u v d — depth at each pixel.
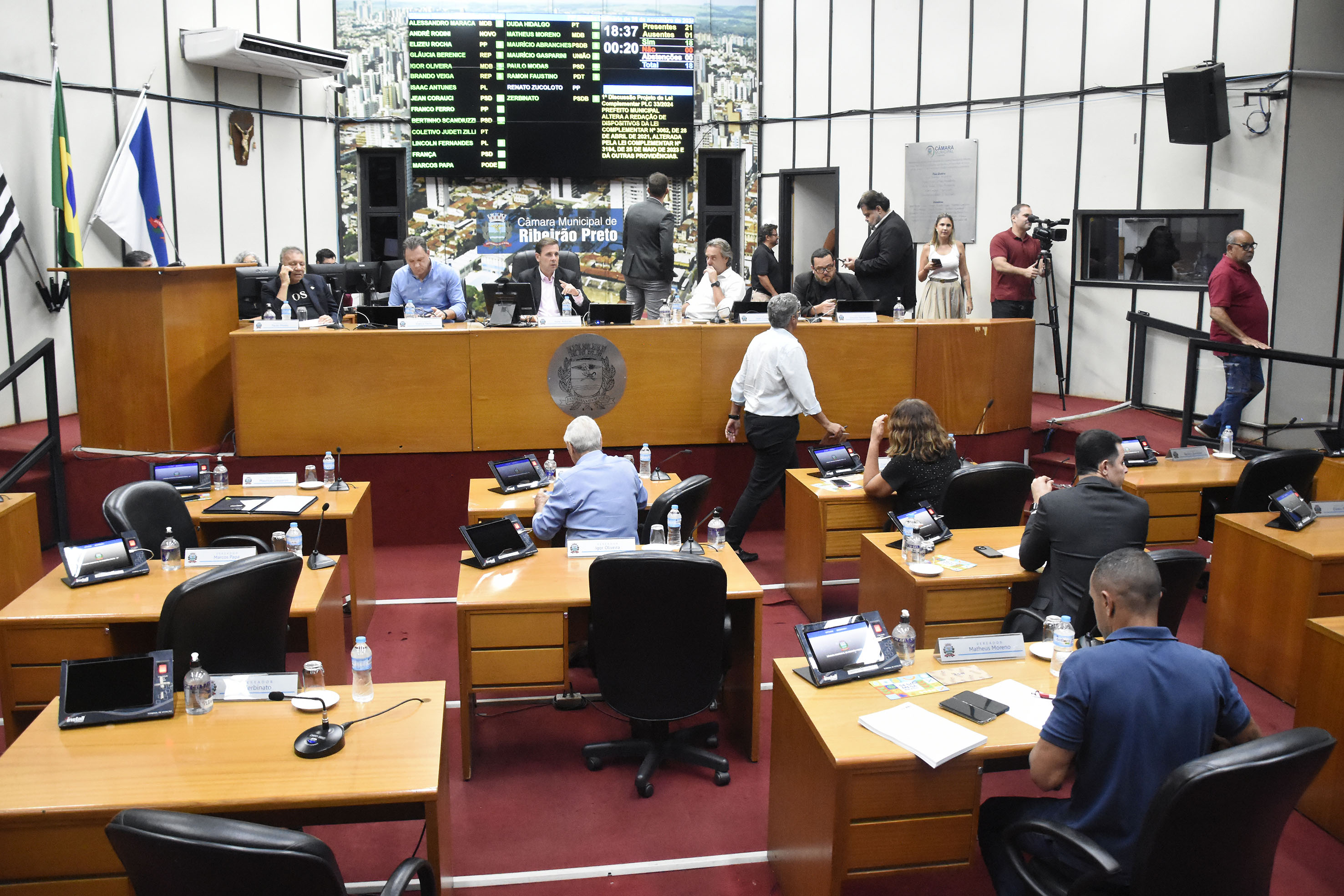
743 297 6.93
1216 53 7.02
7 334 6.42
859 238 9.26
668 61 9.37
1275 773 1.86
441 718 2.59
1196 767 1.85
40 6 6.59
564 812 3.25
